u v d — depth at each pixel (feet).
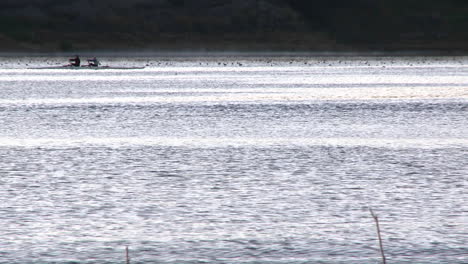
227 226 309.42
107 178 410.11
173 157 481.46
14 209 337.52
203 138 570.87
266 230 303.48
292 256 271.90
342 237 293.64
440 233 297.74
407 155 485.56
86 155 489.67
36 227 308.40
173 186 387.75
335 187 383.86
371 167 441.68
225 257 271.49
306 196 363.15
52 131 613.52
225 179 406.21
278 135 587.27
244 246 283.38
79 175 418.72
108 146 529.86
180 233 299.79
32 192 372.99
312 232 300.61
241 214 328.70
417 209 335.47
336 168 439.22
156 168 440.45
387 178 407.03
